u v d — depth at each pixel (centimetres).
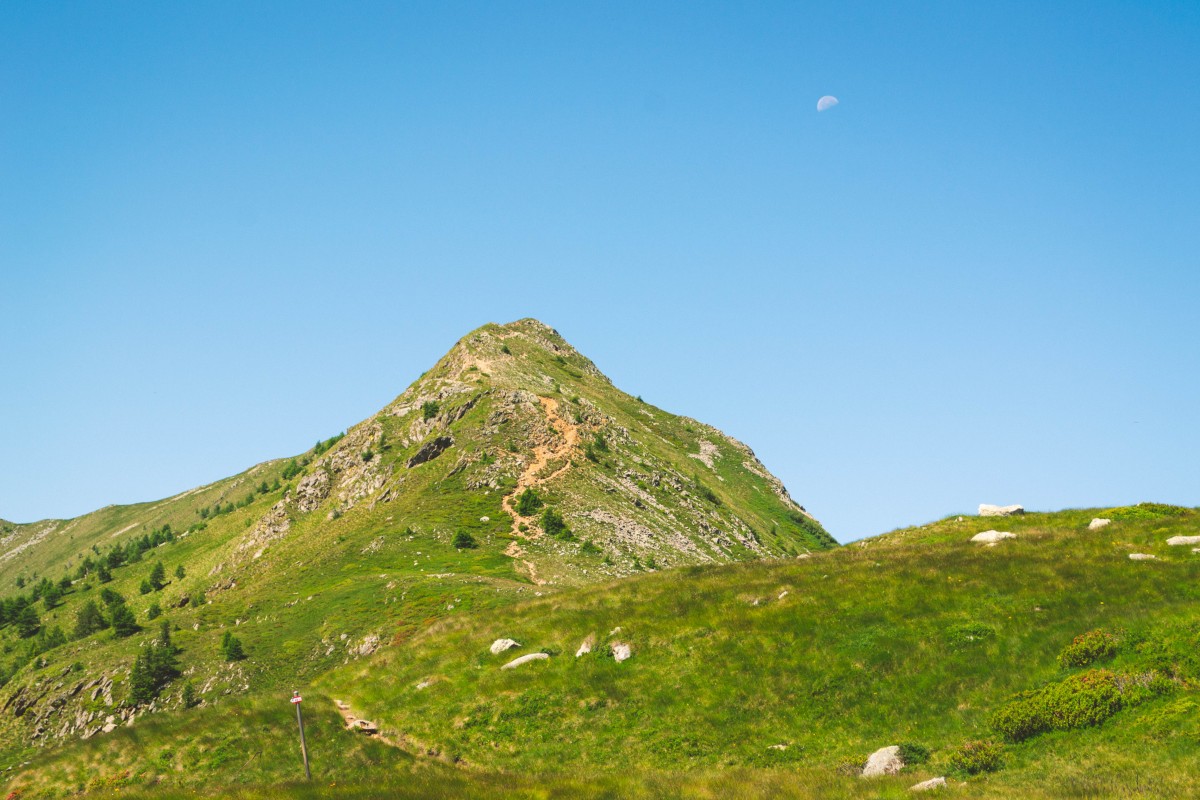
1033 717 3259
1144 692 3212
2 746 9181
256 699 5097
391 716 4594
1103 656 3503
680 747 3797
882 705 3706
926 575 4597
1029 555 4641
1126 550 4472
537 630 5056
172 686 9175
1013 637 3834
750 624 4509
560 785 3391
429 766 4047
